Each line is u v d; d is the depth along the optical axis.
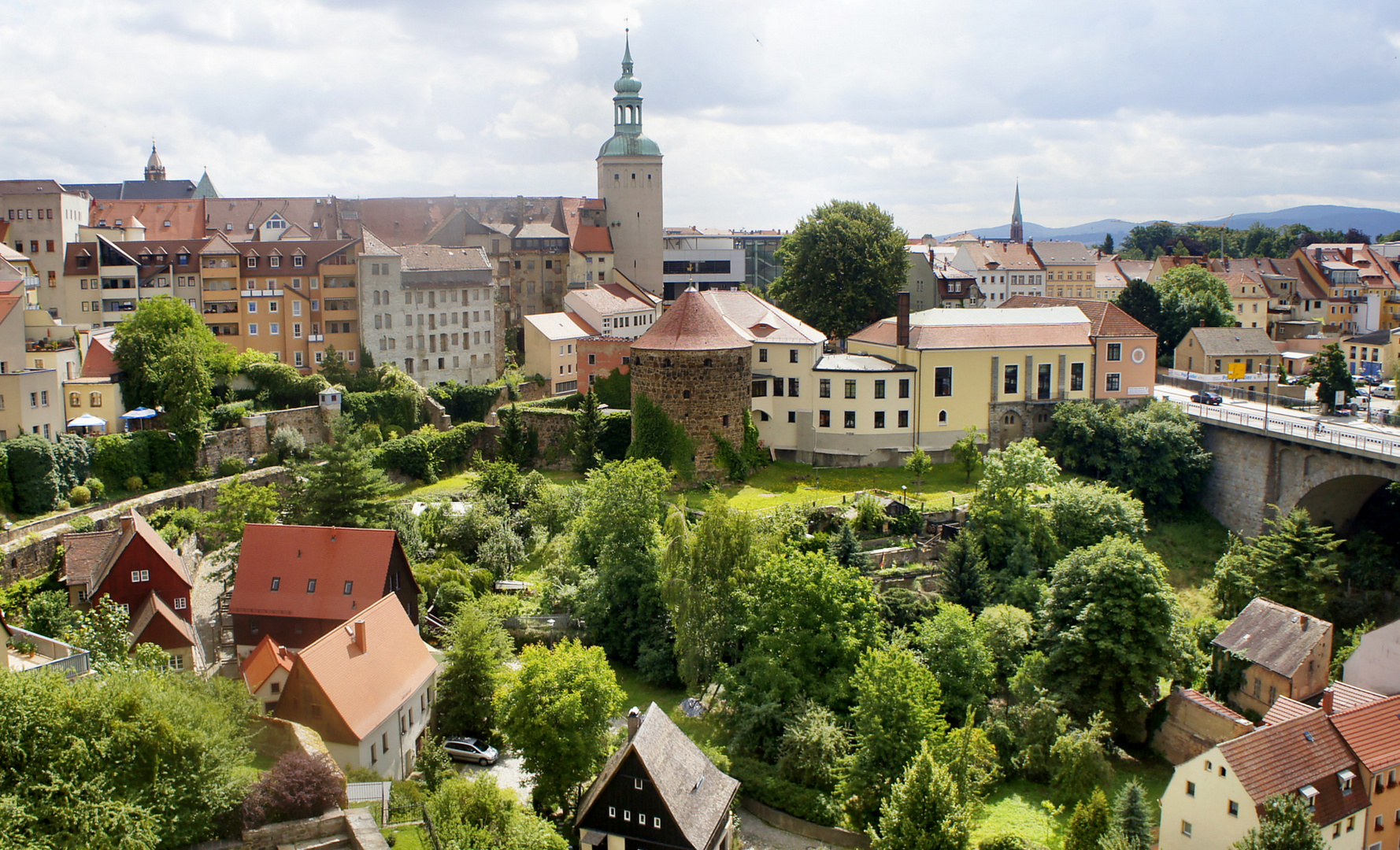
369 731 53.47
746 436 104.00
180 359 96.50
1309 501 95.25
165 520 87.56
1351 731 56.44
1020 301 125.88
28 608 68.81
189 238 139.25
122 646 61.75
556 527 94.38
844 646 67.12
